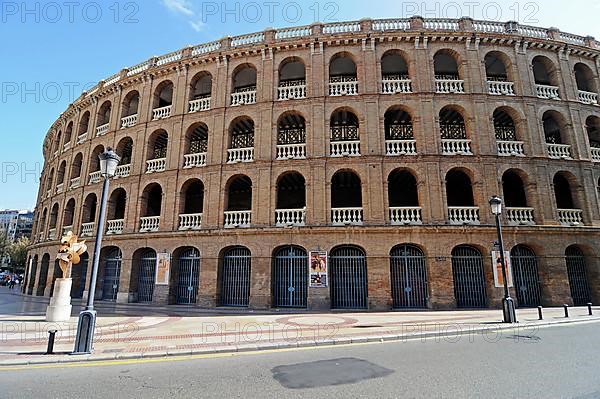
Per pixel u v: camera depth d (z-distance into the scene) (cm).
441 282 1906
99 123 2970
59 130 3603
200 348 939
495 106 2191
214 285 2075
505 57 2319
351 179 2509
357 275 2000
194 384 653
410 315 1652
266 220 2083
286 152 2339
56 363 823
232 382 661
